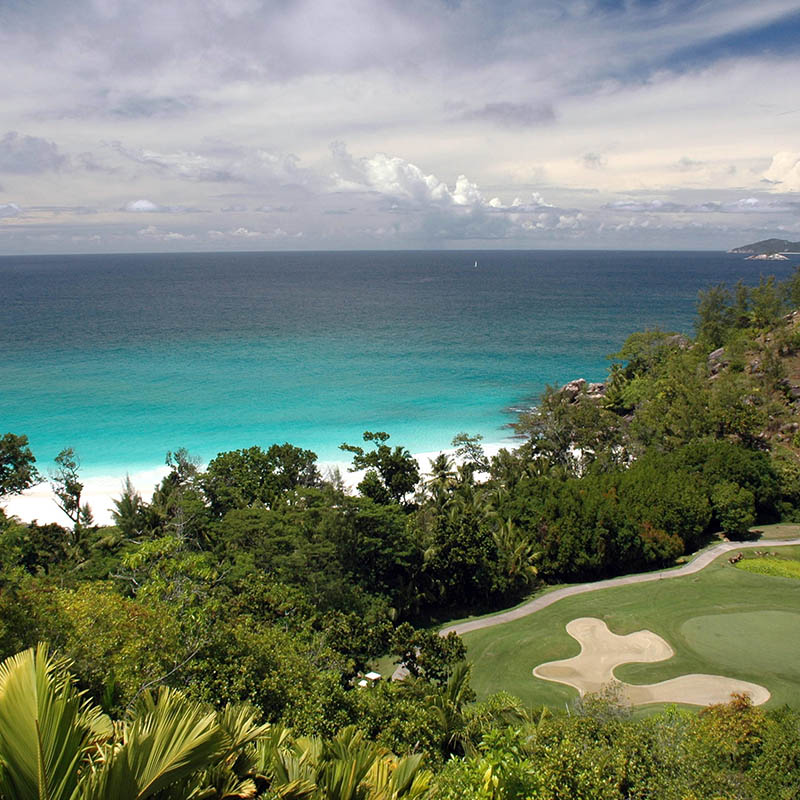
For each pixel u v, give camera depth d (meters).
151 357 127.25
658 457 60.47
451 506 50.53
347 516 41.59
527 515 50.41
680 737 21.39
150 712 9.91
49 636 18.36
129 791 8.30
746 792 18.78
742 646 35.09
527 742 20.05
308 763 12.72
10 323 171.00
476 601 45.69
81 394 98.50
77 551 46.38
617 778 18.86
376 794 11.67
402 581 43.25
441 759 21.44
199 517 48.06
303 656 26.14
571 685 32.34
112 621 20.39
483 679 33.97
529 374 117.62
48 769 8.05
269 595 32.19
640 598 42.16
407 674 32.91
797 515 57.16
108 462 72.06
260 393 101.00
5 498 58.03
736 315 118.12
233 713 13.66
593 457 69.00
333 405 95.38
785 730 21.03
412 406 95.75
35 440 78.06
